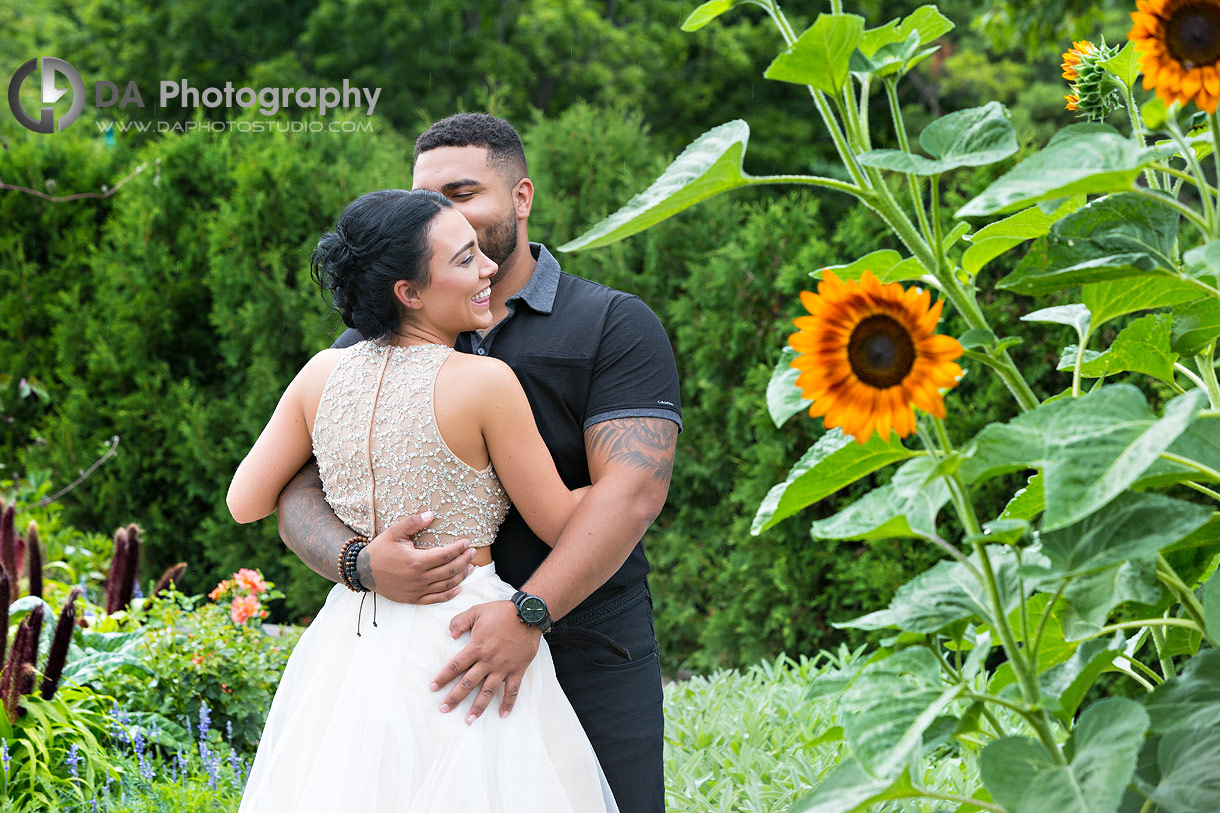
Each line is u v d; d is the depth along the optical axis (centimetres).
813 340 103
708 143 118
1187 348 130
